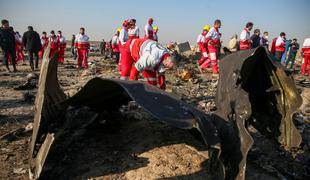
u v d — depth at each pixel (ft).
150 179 9.96
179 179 9.98
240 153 8.74
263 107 11.75
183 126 9.14
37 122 10.36
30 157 10.59
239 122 9.38
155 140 12.78
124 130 13.92
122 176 10.18
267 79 11.06
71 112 13.14
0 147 12.52
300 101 9.93
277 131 11.16
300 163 11.51
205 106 19.17
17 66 49.85
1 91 24.80
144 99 9.77
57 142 11.54
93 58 79.10
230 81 10.58
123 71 18.29
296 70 51.62
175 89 24.93
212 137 9.18
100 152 11.71
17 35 53.72
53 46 50.06
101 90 11.26
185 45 72.90
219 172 9.03
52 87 11.34
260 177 10.36
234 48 45.29
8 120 16.31
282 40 47.16
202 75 37.27
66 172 10.36
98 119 13.97
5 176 10.22
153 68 16.67
